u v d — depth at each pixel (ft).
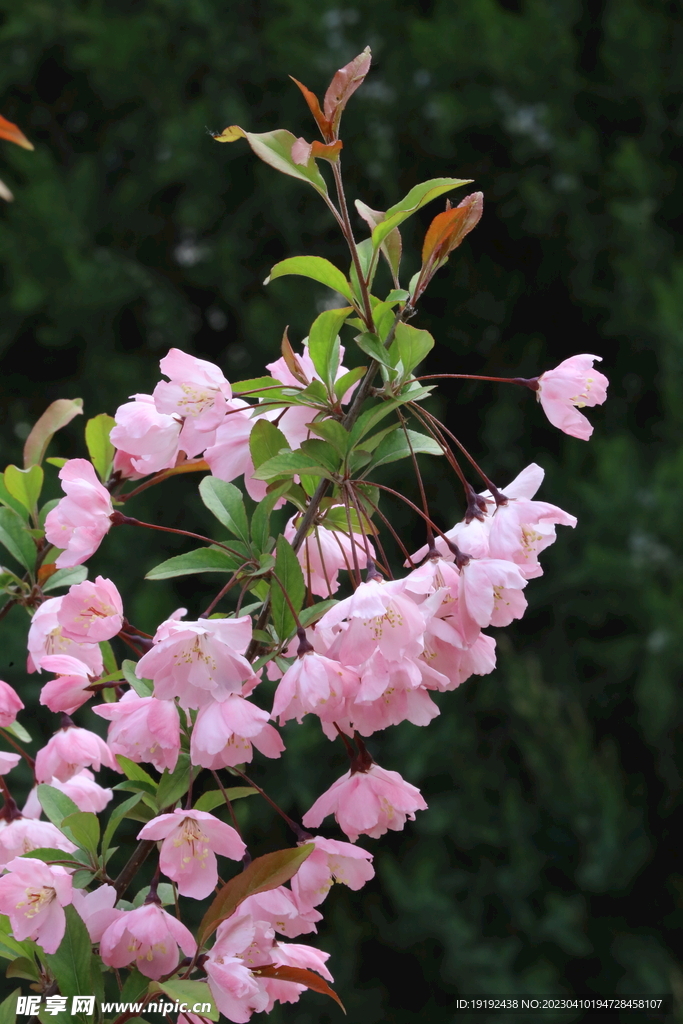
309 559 5.70
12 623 17.07
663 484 18.86
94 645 5.76
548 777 18.54
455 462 5.12
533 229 20.54
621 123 22.16
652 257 20.44
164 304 20.56
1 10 21.66
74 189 20.06
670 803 20.20
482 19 20.02
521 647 21.25
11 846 5.51
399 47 21.34
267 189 20.56
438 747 18.92
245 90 21.94
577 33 22.54
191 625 4.26
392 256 5.35
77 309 19.88
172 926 4.49
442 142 20.90
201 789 11.16
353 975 18.52
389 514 20.47
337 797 4.99
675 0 21.66
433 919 18.16
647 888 20.75
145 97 21.04
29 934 4.58
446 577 4.76
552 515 4.85
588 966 19.44
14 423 20.39
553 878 19.44
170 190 22.17
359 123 20.89
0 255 19.22
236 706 4.37
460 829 18.97
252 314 19.42
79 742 5.93
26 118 22.81
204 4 20.97
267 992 4.91
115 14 21.61
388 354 4.99
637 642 19.27
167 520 20.02
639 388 22.68
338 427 4.68
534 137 20.61
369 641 4.49
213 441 4.81
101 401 19.94
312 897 4.80
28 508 6.14
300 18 20.18
